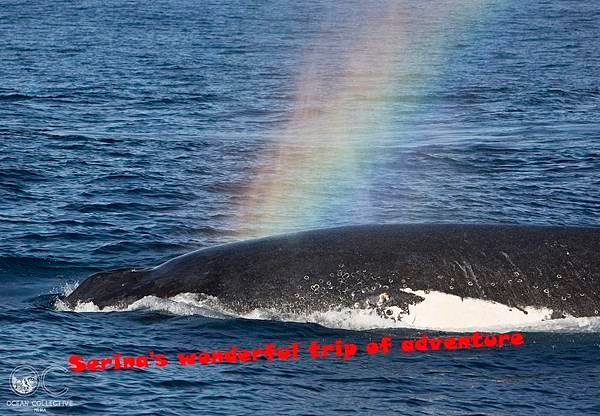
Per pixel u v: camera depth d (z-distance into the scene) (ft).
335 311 162.30
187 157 349.00
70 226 242.58
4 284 193.88
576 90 579.48
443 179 312.91
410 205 277.23
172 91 554.87
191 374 142.72
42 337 157.58
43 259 212.43
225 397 135.03
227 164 338.13
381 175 321.11
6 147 349.20
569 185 301.43
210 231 245.24
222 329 159.53
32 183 291.79
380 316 161.17
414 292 161.68
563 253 164.55
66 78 599.98
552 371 146.20
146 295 169.68
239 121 454.40
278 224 255.29
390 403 134.51
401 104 530.27
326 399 135.33
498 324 159.74
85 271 205.87
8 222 243.60
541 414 131.75
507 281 161.89
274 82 627.87
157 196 282.15
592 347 154.40
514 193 290.76
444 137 407.64
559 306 160.45
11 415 128.06
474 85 615.16
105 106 484.33
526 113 483.10
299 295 163.73
